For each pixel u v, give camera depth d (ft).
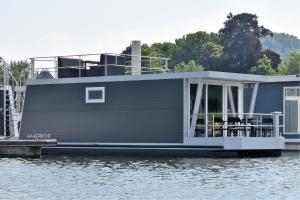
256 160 171.94
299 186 123.03
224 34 626.64
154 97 186.50
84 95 197.47
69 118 199.41
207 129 181.88
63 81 201.05
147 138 187.01
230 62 613.93
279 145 184.96
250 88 226.38
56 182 129.49
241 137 176.14
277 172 144.15
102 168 153.79
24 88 226.58
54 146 201.05
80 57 204.95
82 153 196.95
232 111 194.39
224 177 135.33
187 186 122.83
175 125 183.21
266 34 626.64
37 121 205.05
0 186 124.36
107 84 193.98
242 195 112.47
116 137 191.83
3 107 237.45
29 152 185.47
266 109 225.35
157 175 139.13
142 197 110.73
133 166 157.17
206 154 179.32
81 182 129.18
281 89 222.89
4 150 187.93
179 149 182.29
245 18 621.72
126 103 190.70
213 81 188.34
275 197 110.63
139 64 218.38
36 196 112.27
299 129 219.41
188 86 182.80
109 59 206.69
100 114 194.59
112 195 112.88
